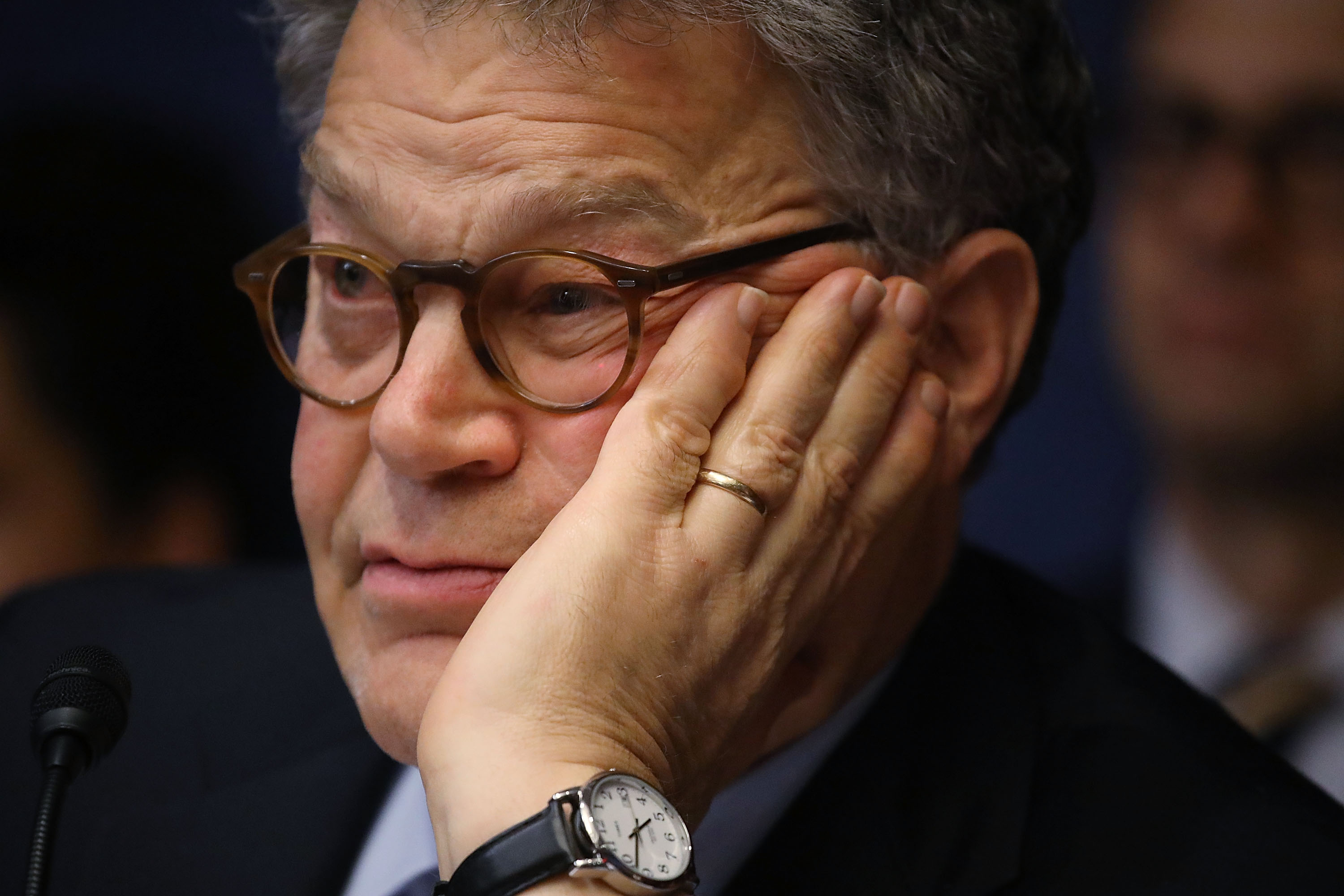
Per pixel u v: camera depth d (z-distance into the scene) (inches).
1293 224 361.7
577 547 174.4
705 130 181.5
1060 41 228.7
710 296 185.2
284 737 261.7
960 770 214.7
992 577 248.8
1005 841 205.5
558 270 179.6
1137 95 377.4
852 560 193.9
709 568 178.2
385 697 192.1
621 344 183.6
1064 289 245.3
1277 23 354.6
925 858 204.8
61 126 371.9
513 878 157.4
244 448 397.4
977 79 204.8
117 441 369.7
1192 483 382.3
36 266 359.9
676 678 175.9
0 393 356.2
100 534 370.0
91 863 244.2
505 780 163.9
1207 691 375.6
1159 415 385.1
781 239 187.6
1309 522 367.9
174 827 246.8
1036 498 406.9
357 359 196.2
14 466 358.0
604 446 181.0
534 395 183.0
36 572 359.9
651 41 177.6
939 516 218.5
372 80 187.8
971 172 208.1
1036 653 235.5
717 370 183.0
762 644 185.2
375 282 192.1
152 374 374.3
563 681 169.2
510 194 177.2
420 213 181.2
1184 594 385.4
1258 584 374.6
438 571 187.9
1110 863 201.8
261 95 463.5
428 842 233.9
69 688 179.9
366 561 197.5
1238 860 201.6
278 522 406.9
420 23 183.2
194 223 382.0
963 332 211.0
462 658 172.1
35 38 471.8
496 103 178.4
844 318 189.2
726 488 181.2
